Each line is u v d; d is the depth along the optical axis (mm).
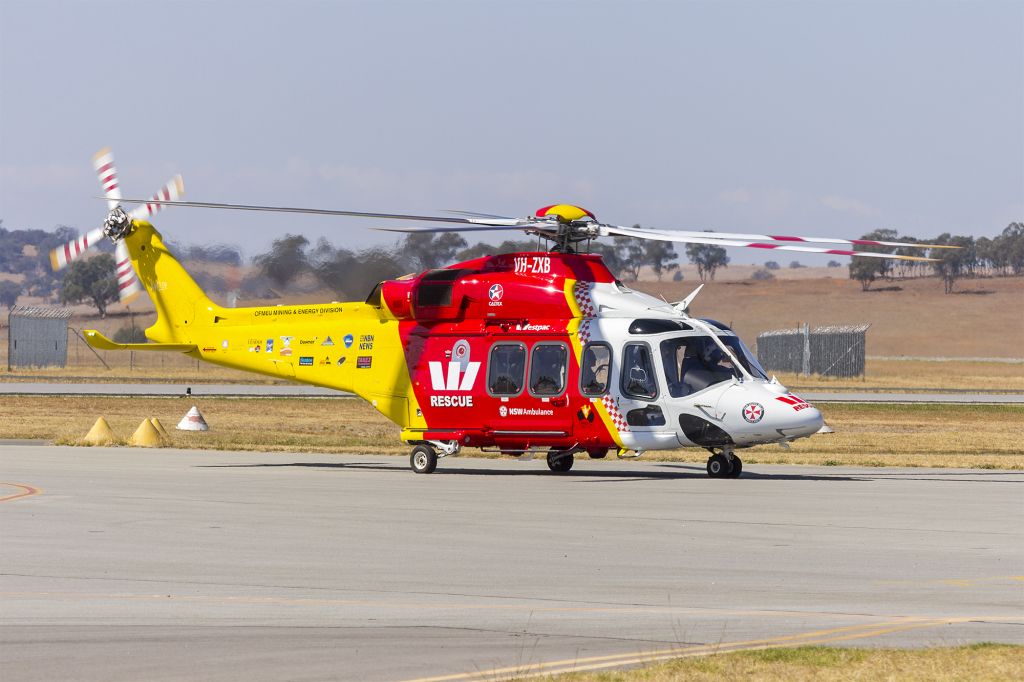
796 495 48219
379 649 22344
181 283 67500
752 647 22406
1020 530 37938
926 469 62594
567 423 57062
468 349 59250
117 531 37125
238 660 21500
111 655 21828
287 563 31453
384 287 61625
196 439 80188
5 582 28734
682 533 37062
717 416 54344
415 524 39000
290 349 64250
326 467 62531
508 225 55312
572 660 21469
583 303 57594
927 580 29188
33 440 80375
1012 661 21000
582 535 36594
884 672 20312
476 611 25641
